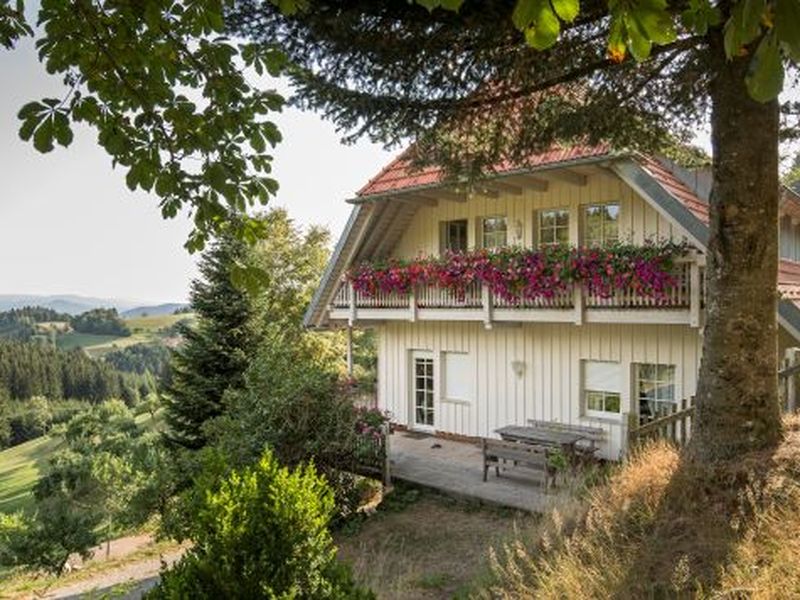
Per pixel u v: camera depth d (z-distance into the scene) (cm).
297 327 2583
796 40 129
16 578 1443
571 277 1192
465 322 1558
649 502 622
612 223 1302
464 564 828
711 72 650
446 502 1117
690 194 1185
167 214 373
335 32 568
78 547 1392
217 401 1841
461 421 1566
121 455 2442
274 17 559
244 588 418
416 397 1680
